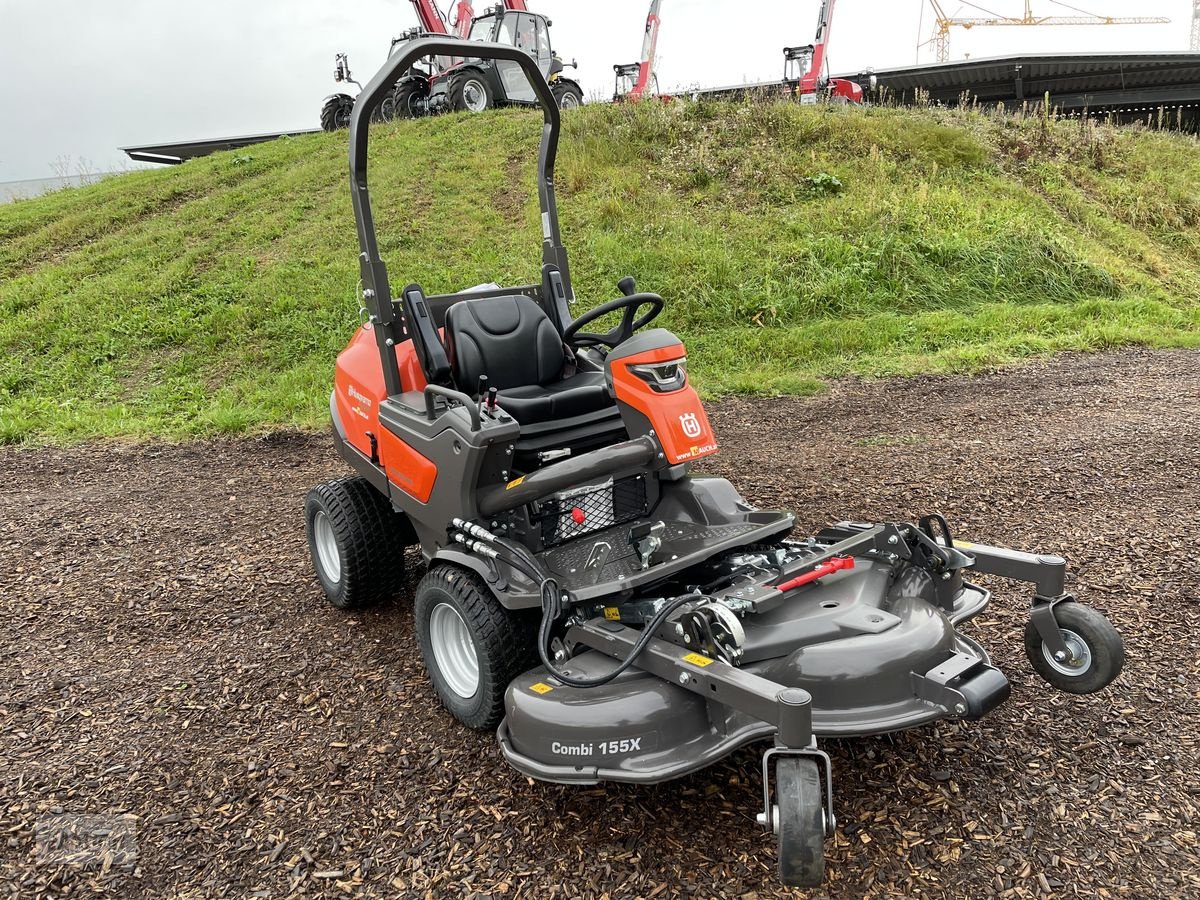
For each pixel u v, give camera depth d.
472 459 3.37
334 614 4.51
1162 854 2.52
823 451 6.95
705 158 14.40
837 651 2.62
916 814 2.75
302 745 3.34
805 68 22.25
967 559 3.13
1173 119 27.14
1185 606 3.95
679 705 2.62
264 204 14.74
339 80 20.66
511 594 3.07
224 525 6.00
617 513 3.71
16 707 3.68
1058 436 6.95
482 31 19.08
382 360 3.97
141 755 3.31
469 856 2.70
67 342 10.87
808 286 11.36
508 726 2.82
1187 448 6.39
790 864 2.14
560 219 12.91
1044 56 24.50
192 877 2.66
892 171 14.34
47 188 20.17
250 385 9.60
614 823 2.80
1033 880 2.46
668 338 3.63
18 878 2.67
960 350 10.02
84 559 5.45
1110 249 13.80
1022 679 3.47
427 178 14.86
